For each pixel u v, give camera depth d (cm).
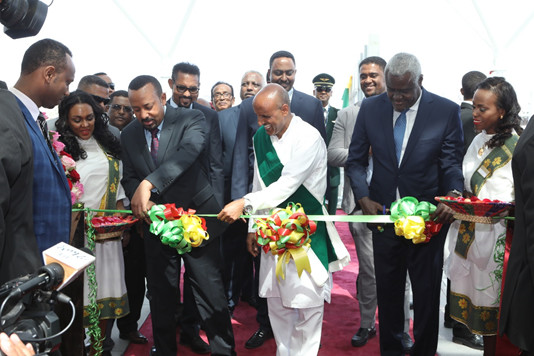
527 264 218
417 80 287
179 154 295
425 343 302
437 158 302
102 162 333
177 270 310
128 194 318
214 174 368
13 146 174
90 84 389
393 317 314
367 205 310
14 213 183
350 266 599
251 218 308
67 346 257
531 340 220
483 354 336
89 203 325
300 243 277
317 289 289
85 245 312
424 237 282
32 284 144
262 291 300
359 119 324
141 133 314
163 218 284
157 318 310
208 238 296
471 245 294
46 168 205
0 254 166
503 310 231
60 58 220
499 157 290
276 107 285
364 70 423
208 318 306
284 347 300
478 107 293
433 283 296
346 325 407
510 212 272
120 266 335
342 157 414
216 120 376
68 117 321
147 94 295
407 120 308
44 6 241
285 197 288
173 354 316
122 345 369
